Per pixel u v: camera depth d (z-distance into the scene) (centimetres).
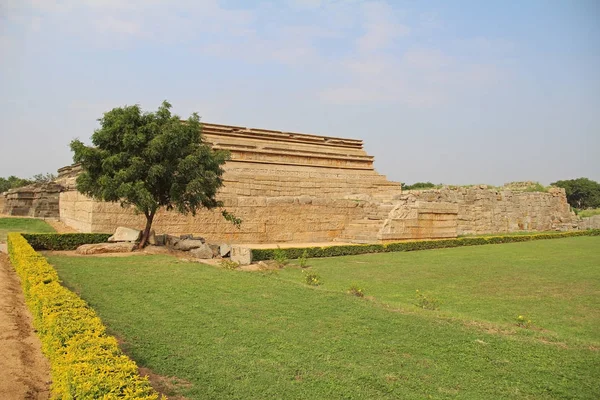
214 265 1803
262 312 1024
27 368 711
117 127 1845
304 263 2033
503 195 4172
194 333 862
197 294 1181
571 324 1116
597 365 780
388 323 972
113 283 1283
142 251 1950
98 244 1939
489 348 841
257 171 3425
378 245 2603
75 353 576
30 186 3372
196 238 2216
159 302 1088
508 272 1888
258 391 628
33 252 1389
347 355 781
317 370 710
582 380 716
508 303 1330
